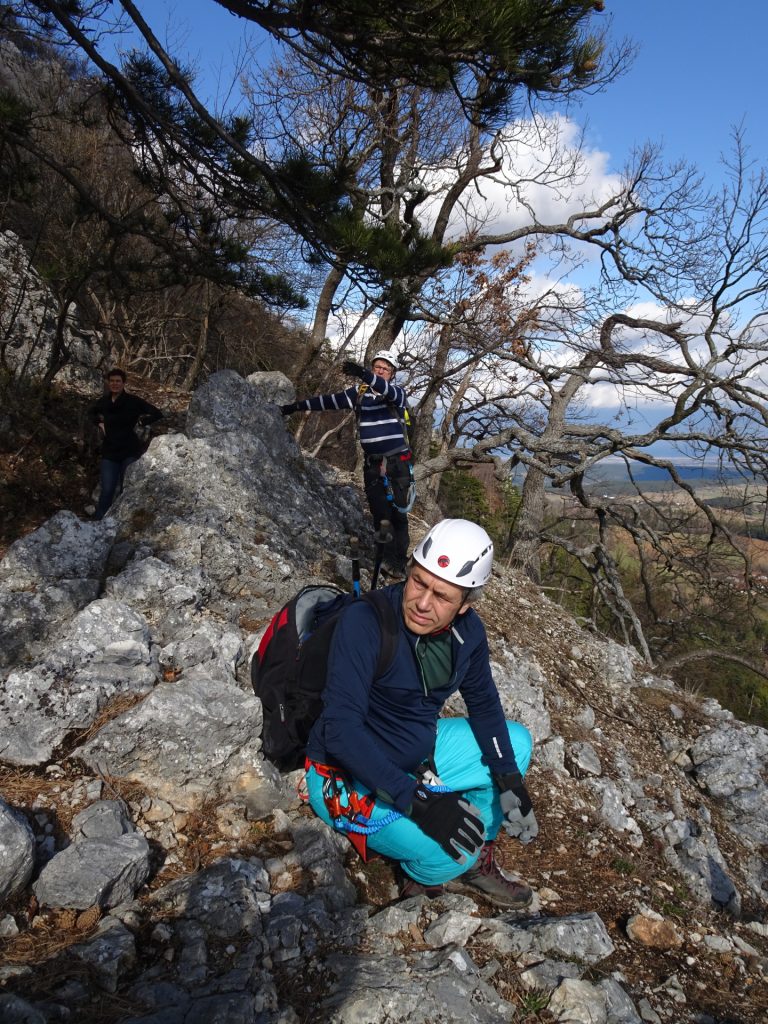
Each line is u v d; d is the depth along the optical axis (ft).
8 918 7.36
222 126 17.58
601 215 46.65
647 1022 8.36
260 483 20.26
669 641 52.29
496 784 8.63
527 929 8.93
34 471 21.35
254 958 7.55
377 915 8.70
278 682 8.56
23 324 27.81
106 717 10.32
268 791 10.10
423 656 7.80
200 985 7.16
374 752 7.38
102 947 7.16
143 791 9.70
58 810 9.00
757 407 36.35
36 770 9.60
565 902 10.39
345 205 17.44
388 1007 7.23
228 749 10.02
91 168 34.76
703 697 23.89
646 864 12.51
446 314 20.99
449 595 7.39
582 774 15.57
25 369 24.73
